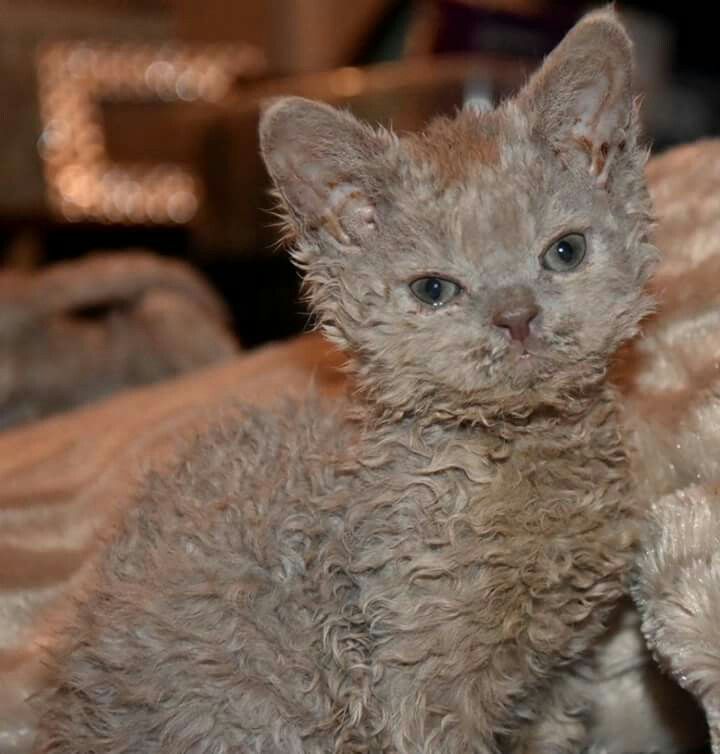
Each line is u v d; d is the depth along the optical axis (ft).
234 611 1.37
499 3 3.33
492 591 1.34
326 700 1.37
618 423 1.42
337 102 2.96
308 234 1.39
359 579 1.38
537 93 1.36
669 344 1.53
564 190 1.34
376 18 3.81
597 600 1.39
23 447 1.98
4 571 1.72
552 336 1.31
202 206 3.63
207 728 1.36
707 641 1.32
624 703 1.52
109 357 2.84
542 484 1.37
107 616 1.40
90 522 1.76
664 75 3.65
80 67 4.11
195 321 2.91
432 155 1.37
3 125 4.04
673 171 1.69
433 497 1.36
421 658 1.34
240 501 1.41
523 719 1.47
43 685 1.56
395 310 1.34
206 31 4.40
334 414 1.48
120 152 4.17
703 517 1.36
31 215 4.11
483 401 1.34
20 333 2.75
